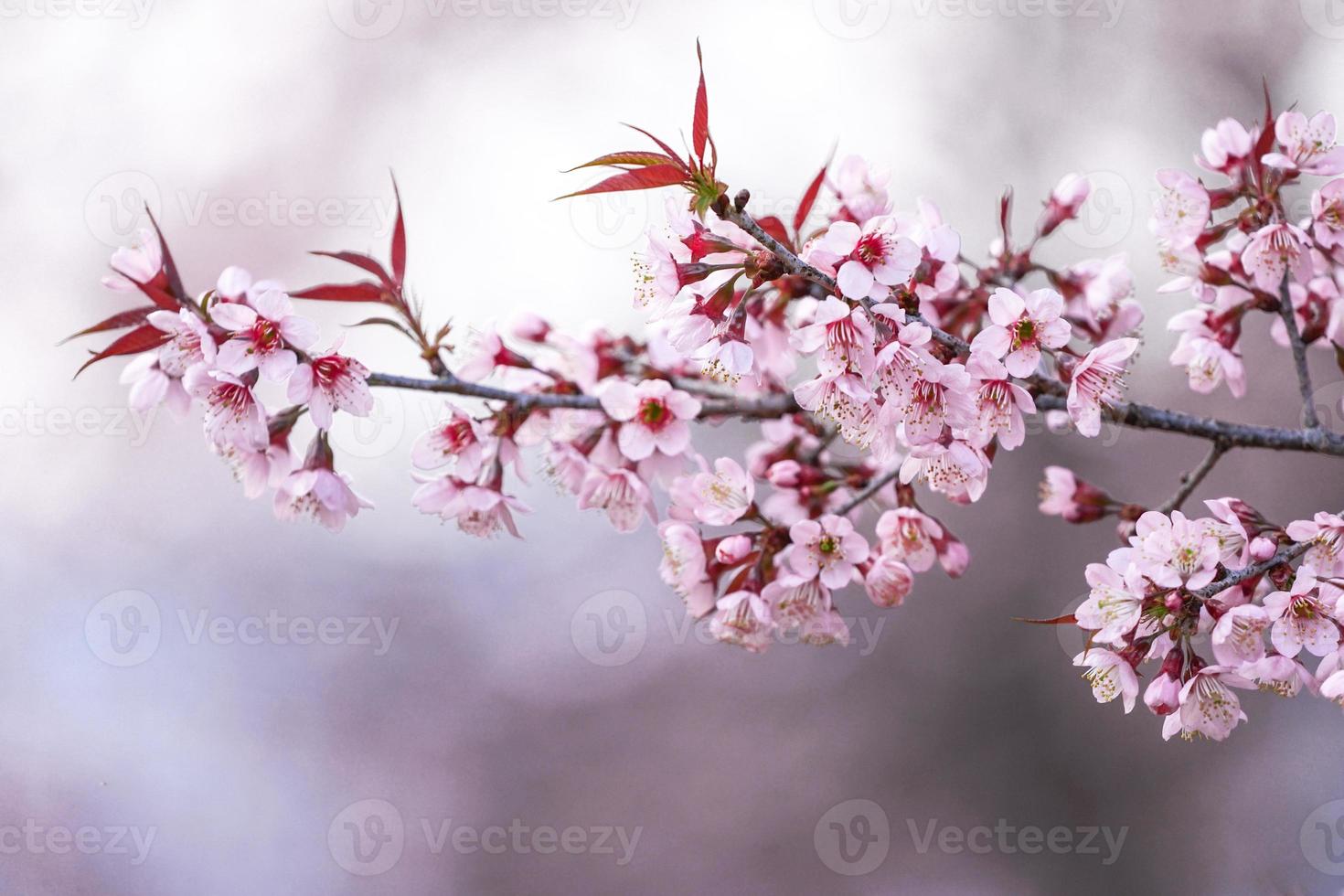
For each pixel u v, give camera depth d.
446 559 8.05
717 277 2.06
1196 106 7.57
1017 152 7.64
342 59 8.05
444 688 7.84
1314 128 2.32
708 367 2.06
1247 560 2.05
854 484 2.74
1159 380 7.11
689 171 1.92
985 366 1.97
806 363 3.51
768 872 7.25
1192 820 7.07
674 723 7.70
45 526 7.78
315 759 7.64
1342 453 2.38
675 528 2.52
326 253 2.30
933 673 7.58
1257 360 7.20
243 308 2.22
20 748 7.38
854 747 7.52
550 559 7.94
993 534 7.52
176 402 2.47
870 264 1.93
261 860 7.27
